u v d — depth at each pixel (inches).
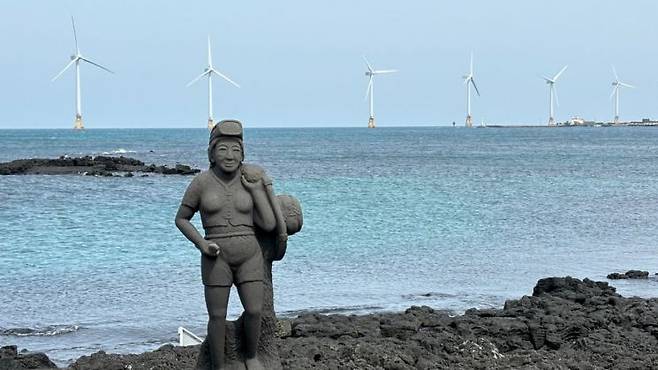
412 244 1679.4
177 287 1234.6
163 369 636.7
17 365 710.5
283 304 1102.4
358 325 756.6
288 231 538.0
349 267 1398.9
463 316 812.0
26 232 1924.2
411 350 670.5
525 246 1665.8
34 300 1154.0
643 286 1230.9
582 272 1371.8
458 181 3543.3
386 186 3257.9
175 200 2711.6
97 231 1930.4
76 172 3946.9
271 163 4948.3
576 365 652.1
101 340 941.8
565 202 2640.3
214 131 518.0
